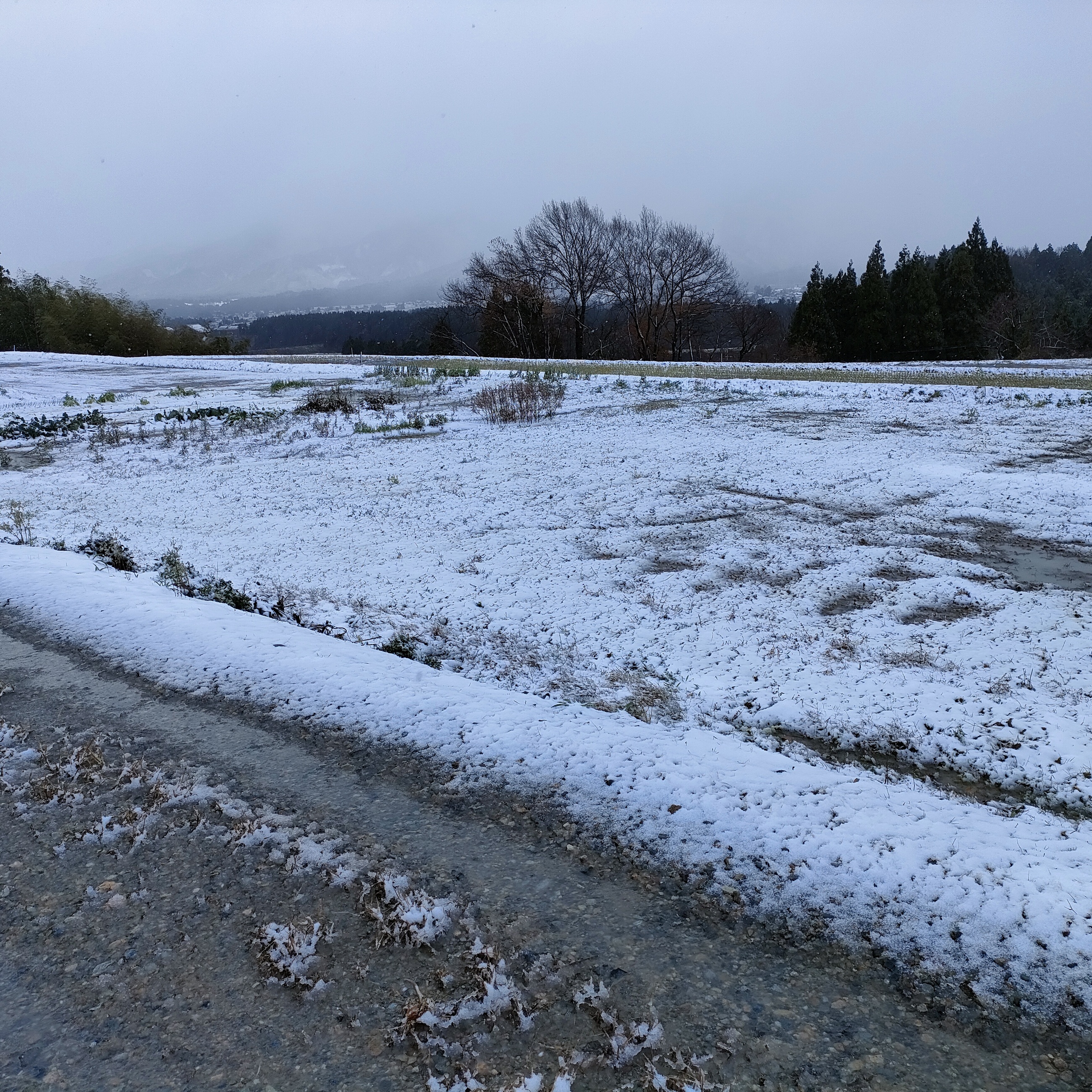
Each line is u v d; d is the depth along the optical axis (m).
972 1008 2.21
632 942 2.50
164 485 10.53
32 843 3.09
